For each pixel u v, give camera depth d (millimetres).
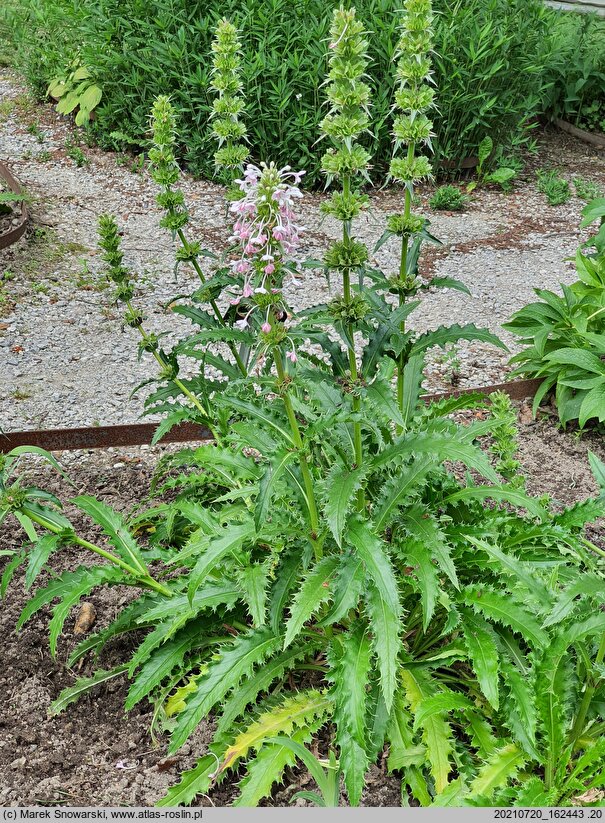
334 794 2621
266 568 2936
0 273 6926
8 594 3752
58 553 3988
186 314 3828
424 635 3197
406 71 3145
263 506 2398
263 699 2980
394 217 3291
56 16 10758
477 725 2771
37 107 10852
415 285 3340
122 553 3133
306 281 7070
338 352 3055
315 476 3119
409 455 2848
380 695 2812
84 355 5926
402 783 2736
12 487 2896
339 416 2559
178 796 2686
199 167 8977
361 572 2650
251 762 2668
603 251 5703
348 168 2535
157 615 2957
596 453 4879
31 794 2832
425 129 3152
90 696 3248
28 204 8172
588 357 4816
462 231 8219
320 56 8320
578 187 9141
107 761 2975
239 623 3211
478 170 9250
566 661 2725
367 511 3127
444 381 5621
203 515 3363
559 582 3250
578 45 10594
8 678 3316
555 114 10844
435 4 9305
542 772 2777
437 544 2750
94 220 8047
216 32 3637
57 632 2896
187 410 3764
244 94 8383
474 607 2824
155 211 8305
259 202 2270
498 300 6883
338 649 2828
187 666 3156
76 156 9305
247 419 3438
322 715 2848
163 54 8734
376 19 8484
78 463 4773
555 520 3268
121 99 9281
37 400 5363
